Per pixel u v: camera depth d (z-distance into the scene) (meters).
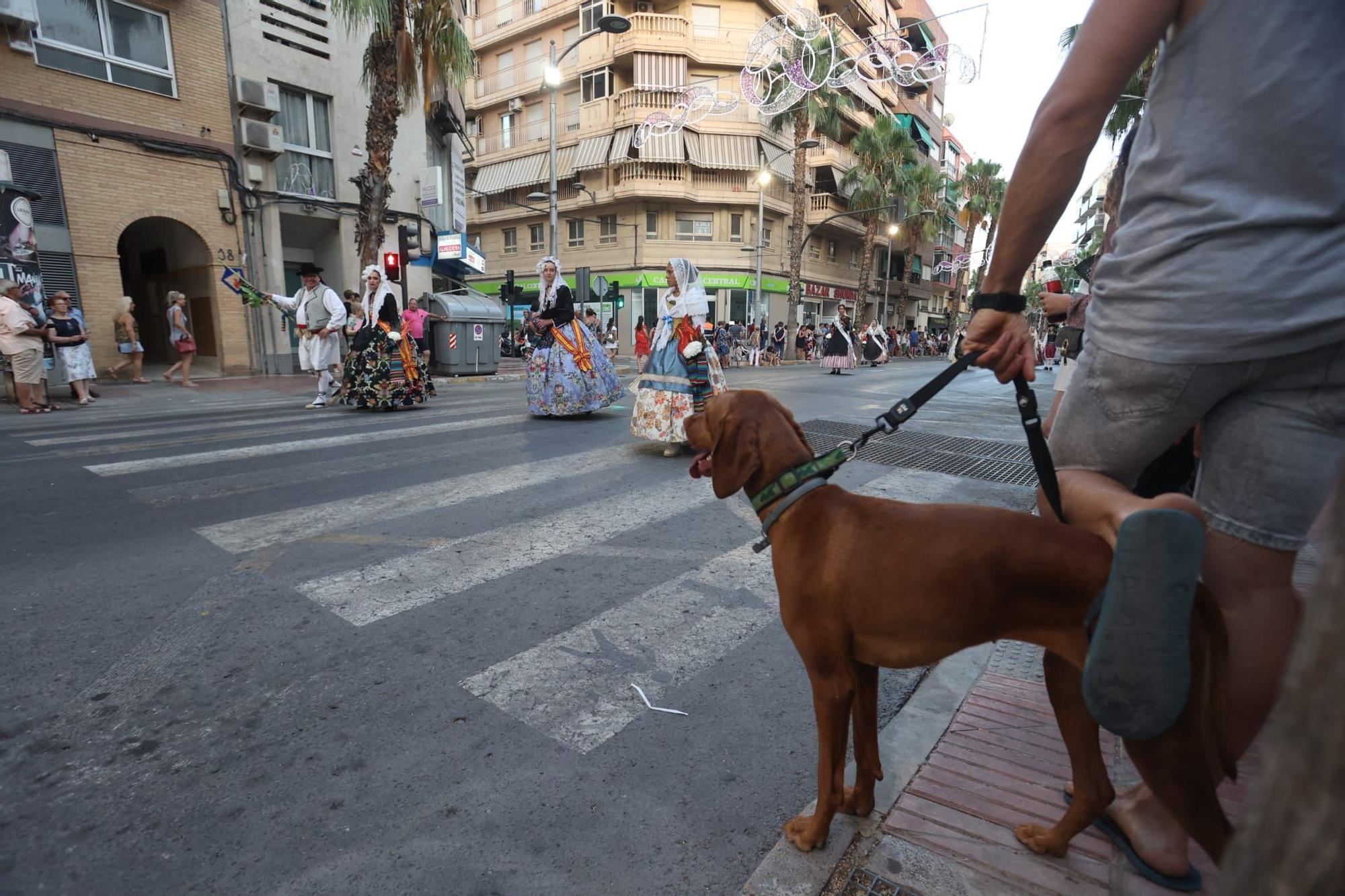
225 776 1.94
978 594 1.38
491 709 2.29
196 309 15.20
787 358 30.06
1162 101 1.29
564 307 7.99
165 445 6.43
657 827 1.79
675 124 25.83
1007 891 1.56
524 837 1.74
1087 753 1.55
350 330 9.15
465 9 34.66
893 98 38.81
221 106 14.18
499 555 3.68
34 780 1.91
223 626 2.84
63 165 12.03
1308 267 1.16
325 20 15.93
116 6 12.56
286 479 5.24
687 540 3.97
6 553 3.61
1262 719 1.36
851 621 1.52
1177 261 1.25
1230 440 1.32
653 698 2.38
